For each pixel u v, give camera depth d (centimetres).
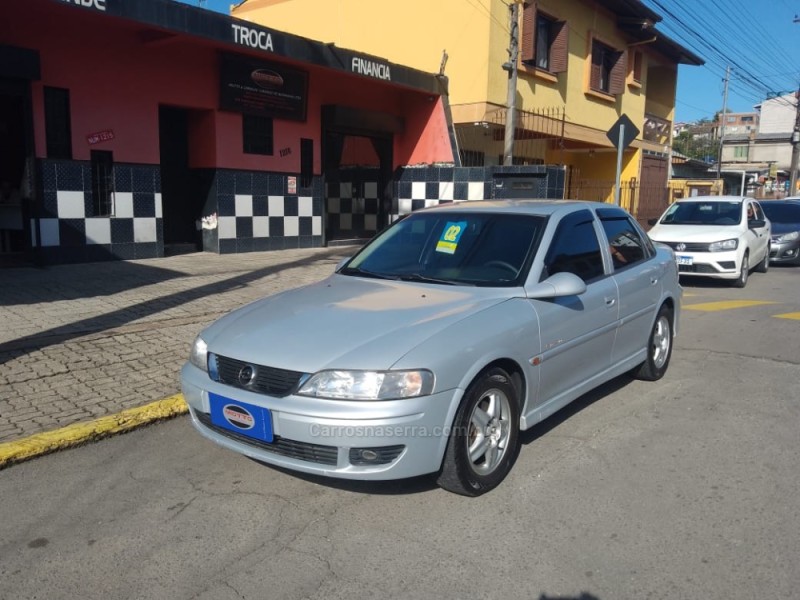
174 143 1145
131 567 312
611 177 2267
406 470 343
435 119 1445
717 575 307
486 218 493
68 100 933
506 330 387
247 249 1205
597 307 477
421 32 1525
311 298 436
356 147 1451
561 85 1733
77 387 524
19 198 934
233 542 335
